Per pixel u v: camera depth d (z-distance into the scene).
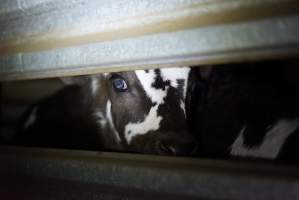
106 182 1.29
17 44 1.44
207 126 1.99
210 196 1.09
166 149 1.64
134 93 1.83
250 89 1.98
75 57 1.32
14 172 1.57
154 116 1.76
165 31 1.13
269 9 0.98
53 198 1.42
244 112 1.90
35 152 1.50
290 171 0.99
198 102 2.04
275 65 2.29
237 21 1.01
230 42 1.03
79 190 1.37
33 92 3.23
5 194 1.51
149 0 1.13
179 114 1.76
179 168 1.14
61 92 2.59
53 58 1.37
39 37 1.37
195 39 1.08
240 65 2.17
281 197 1.00
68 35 1.30
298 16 0.94
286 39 0.96
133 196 1.24
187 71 1.81
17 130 2.76
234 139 1.87
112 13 1.20
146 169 1.20
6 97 3.19
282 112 1.80
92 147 2.23
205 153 1.93
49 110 2.55
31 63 1.43
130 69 1.24
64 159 1.39
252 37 1.00
